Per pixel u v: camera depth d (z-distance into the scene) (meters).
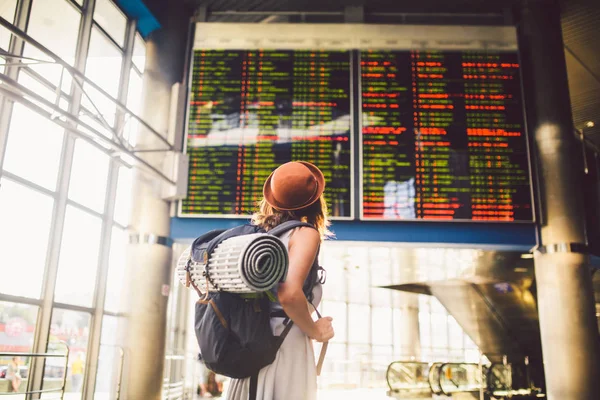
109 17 8.06
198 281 1.37
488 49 8.07
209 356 1.31
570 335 7.20
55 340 6.88
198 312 1.35
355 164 7.65
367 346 22.44
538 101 8.02
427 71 7.97
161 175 7.23
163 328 7.58
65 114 5.32
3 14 6.21
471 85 7.92
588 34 9.82
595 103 12.64
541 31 8.35
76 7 7.29
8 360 6.08
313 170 1.57
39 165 6.63
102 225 8.15
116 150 6.66
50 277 6.78
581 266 7.41
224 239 1.34
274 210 1.53
